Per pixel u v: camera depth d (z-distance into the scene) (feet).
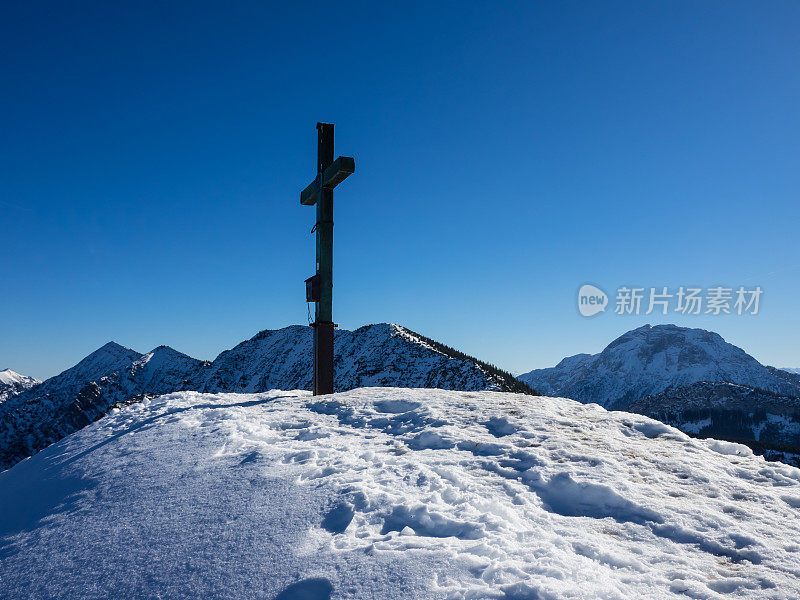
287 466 23.20
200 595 13.53
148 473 24.90
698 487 21.02
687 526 16.83
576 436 27.71
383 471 21.93
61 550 18.07
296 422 33.30
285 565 14.38
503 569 12.92
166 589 14.12
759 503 19.56
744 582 13.28
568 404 38.29
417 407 36.06
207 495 20.71
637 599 12.14
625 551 15.16
